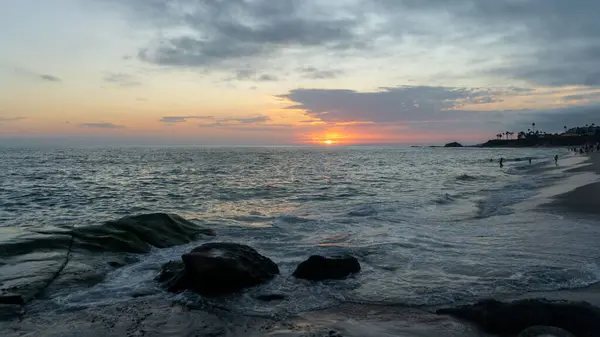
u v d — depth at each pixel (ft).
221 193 80.79
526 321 17.62
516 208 53.06
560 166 157.17
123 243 32.12
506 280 24.49
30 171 144.66
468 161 257.75
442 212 52.44
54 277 24.66
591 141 617.21
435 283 24.56
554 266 26.89
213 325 19.16
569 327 17.08
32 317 19.92
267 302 22.07
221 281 23.73
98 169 159.94
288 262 29.66
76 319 19.74
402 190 83.20
